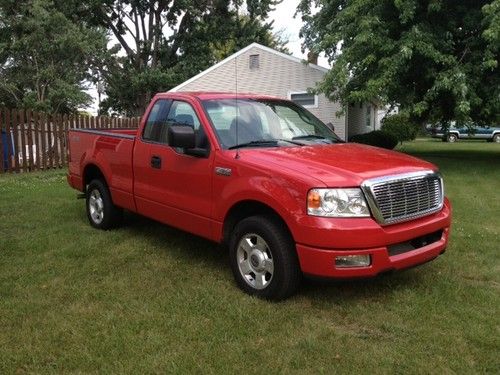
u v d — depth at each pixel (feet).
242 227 14.19
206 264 16.94
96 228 21.52
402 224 13.28
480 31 44.80
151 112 18.42
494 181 38.04
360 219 12.44
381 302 13.82
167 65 106.63
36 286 14.82
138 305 13.51
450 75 42.98
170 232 20.84
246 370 10.44
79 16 99.45
